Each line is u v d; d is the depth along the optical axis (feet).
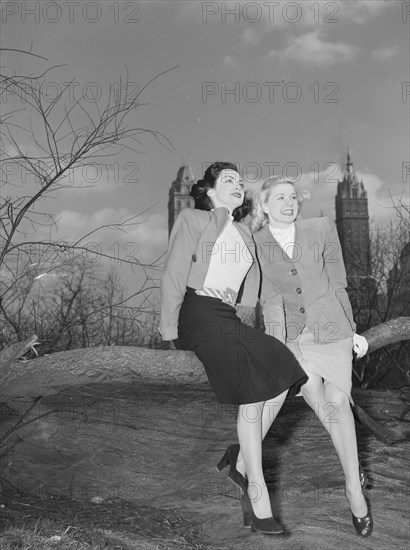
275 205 13.75
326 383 13.91
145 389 26.45
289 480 18.07
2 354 12.23
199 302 12.57
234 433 21.95
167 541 13.85
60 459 18.75
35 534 13.17
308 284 13.75
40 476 17.47
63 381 12.11
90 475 17.92
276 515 15.66
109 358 12.09
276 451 20.67
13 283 17.56
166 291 12.51
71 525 14.05
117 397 24.70
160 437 21.06
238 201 13.48
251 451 12.75
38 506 15.20
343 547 13.88
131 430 21.30
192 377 12.50
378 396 30.14
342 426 13.56
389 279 46.09
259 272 13.34
